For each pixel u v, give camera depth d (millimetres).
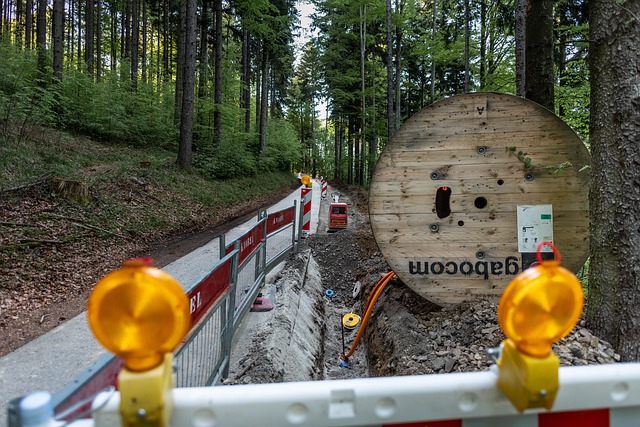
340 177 45906
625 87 3656
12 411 986
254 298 5465
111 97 17234
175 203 12430
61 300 5699
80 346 4375
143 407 976
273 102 45594
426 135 4848
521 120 4684
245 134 23984
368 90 29000
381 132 31281
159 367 1028
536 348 1084
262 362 4219
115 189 11000
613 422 1229
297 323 6098
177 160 16516
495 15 13398
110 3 30609
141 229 9688
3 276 5809
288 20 26094
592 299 3908
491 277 4816
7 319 4910
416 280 4930
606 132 3805
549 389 1063
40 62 14609
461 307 4770
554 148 4645
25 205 8086
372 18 25938
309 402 1165
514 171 4734
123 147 16500
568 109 8461
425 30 24344
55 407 1133
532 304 1013
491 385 1222
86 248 7684
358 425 1170
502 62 17484
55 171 9742
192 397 1144
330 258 11039
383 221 4938
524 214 4723
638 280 3580
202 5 25016
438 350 4242
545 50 6746
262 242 6281
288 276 7570
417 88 33719
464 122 4785
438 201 4898
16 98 11109
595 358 3449
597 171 3912
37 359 4078
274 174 32969
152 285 951
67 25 33531
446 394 1202
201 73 24953
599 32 3838
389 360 4793
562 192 4652
